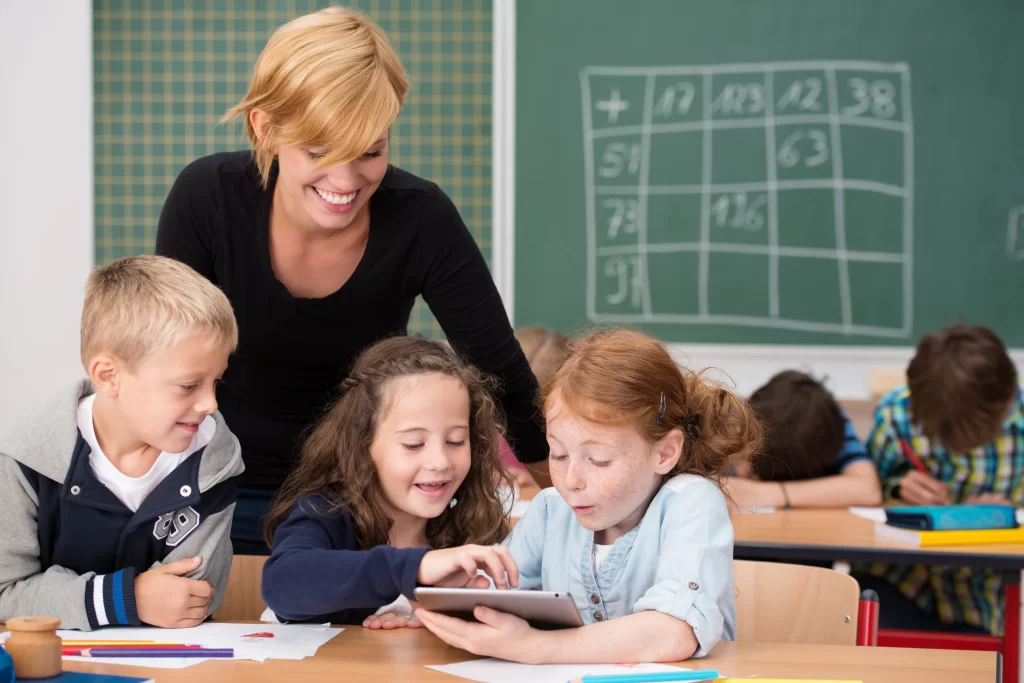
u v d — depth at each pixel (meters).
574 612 1.03
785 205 3.18
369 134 1.21
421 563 1.08
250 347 1.54
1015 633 1.93
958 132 3.14
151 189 3.32
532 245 3.25
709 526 1.17
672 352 3.19
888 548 1.88
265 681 0.98
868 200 3.16
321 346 1.54
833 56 3.15
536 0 3.22
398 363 1.37
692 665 1.05
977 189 3.14
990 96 3.12
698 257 3.21
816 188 3.17
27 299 3.32
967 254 3.15
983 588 2.30
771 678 1.00
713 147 3.19
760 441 1.54
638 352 1.21
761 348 3.19
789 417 2.32
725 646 1.13
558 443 1.20
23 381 3.33
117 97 3.32
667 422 1.21
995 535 1.95
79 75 3.29
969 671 1.04
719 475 1.33
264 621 1.32
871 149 3.16
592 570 1.28
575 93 3.22
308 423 1.60
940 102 3.14
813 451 2.30
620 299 3.24
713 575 1.14
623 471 1.18
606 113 3.21
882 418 2.50
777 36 3.16
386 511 1.37
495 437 1.47
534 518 1.40
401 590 1.08
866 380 3.17
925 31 3.13
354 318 1.53
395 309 1.56
